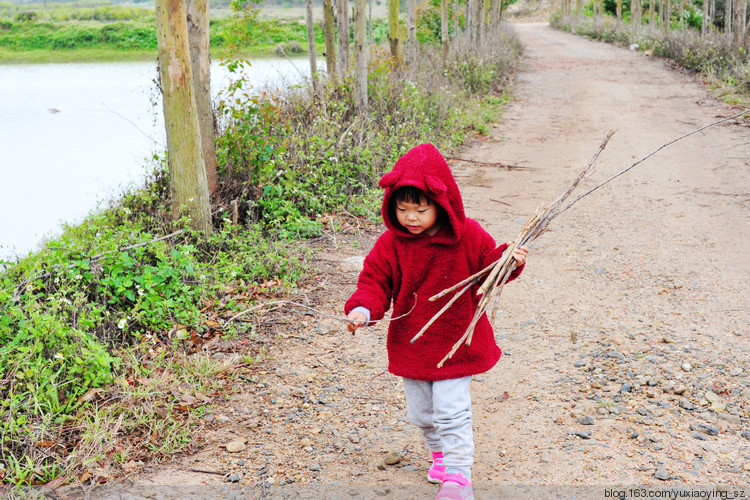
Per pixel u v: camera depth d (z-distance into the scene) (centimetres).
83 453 338
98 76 3062
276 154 802
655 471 316
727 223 745
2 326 417
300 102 1012
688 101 1742
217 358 451
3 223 896
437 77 1538
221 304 528
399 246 306
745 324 482
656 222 765
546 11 8281
